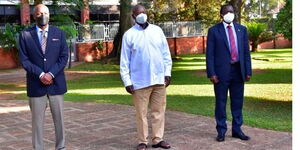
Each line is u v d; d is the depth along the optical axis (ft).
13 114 28.89
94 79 52.16
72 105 31.55
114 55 71.31
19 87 46.85
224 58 19.17
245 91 36.65
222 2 85.40
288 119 24.57
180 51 90.27
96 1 101.50
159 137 19.02
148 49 17.99
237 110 20.12
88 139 21.29
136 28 18.29
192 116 26.04
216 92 19.66
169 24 89.30
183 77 49.32
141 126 18.58
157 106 18.85
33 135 17.61
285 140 19.90
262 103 30.68
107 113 28.04
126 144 20.18
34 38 17.08
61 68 17.25
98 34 78.74
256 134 21.07
